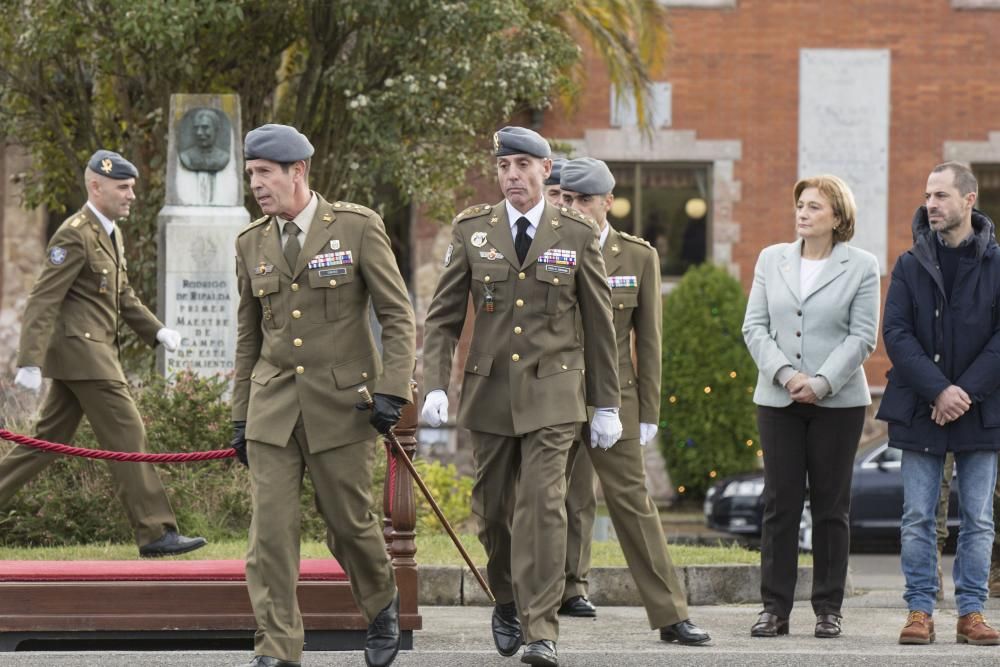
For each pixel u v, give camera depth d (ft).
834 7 128.77
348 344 38.34
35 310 53.01
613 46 113.70
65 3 92.79
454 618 53.67
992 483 46.21
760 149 128.88
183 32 91.35
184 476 66.95
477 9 94.58
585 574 54.24
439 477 80.53
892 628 50.75
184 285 82.94
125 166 55.21
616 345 44.60
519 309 40.24
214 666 39.99
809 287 47.96
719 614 55.21
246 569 37.65
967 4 128.77
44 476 64.59
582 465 53.31
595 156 127.65
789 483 47.65
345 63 98.12
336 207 38.81
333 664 41.29
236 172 85.05
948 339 45.93
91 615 44.39
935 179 46.09
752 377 119.34
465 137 100.37
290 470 37.86
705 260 128.98
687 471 119.55
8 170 123.34
